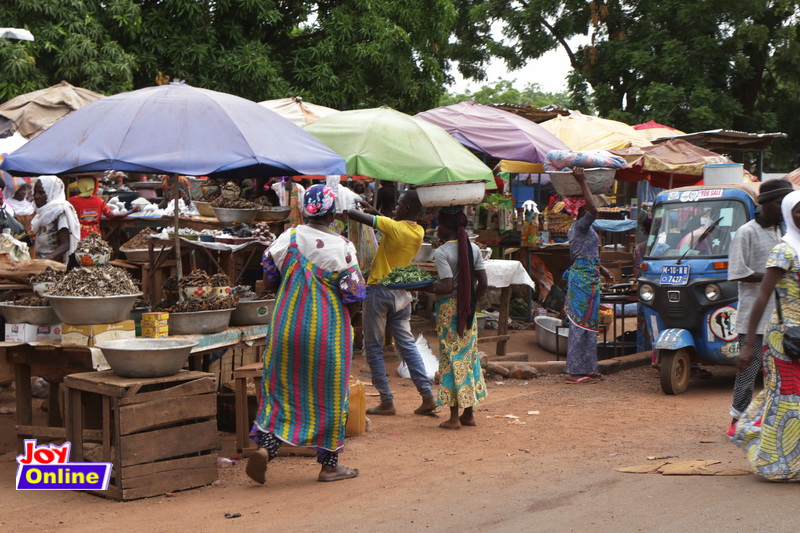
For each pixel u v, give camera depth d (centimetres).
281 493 539
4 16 1627
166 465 544
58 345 572
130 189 1415
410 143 889
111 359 536
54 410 676
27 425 604
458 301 707
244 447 640
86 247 600
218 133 603
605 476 555
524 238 1368
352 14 2086
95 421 611
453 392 718
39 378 814
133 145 585
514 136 1264
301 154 632
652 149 1309
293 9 2141
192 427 559
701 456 609
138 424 532
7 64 1568
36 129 1241
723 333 868
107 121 603
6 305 600
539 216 1449
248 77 1864
